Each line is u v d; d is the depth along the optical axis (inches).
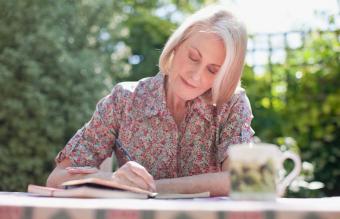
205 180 58.5
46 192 46.3
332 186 200.7
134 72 358.9
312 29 218.7
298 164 57.4
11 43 271.0
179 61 65.9
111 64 311.3
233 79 65.8
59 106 264.1
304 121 209.5
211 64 64.4
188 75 65.0
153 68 360.2
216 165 72.8
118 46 331.9
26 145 257.1
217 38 63.5
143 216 28.5
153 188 53.0
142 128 71.6
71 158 69.7
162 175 71.2
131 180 52.4
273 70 228.7
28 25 273.0
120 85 73.9
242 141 68.8
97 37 303.7
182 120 71.6
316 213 28.1
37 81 261.9
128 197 44.3
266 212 28.1
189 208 28.5
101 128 71.5
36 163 255.9
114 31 309.9
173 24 357.4
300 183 173.9
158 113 70.9
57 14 283.7
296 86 216.1
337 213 28.0
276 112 225.8
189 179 59.1
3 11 269.6
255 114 231.9
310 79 210.5
